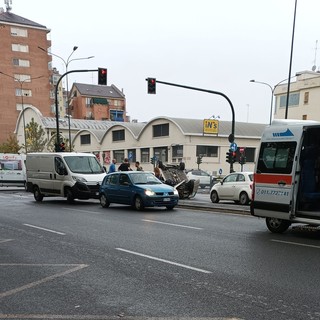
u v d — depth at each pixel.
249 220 12.41
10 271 6.45
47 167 19.52
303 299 5.02
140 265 6.75
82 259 7.21
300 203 9.55
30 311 4.68
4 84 78.62
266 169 10.04
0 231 10.39
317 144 9.84
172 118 48.62
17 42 79.62
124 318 4.44
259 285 5.60
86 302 4.96
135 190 15.35
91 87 108.38
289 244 8.50
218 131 48.50
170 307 4.76
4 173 31.64
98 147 63.97
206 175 33.66
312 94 51.12
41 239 9.22
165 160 50.12
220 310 4.65
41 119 74.31
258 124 55.34
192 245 8.41
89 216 13.48
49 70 83.81
